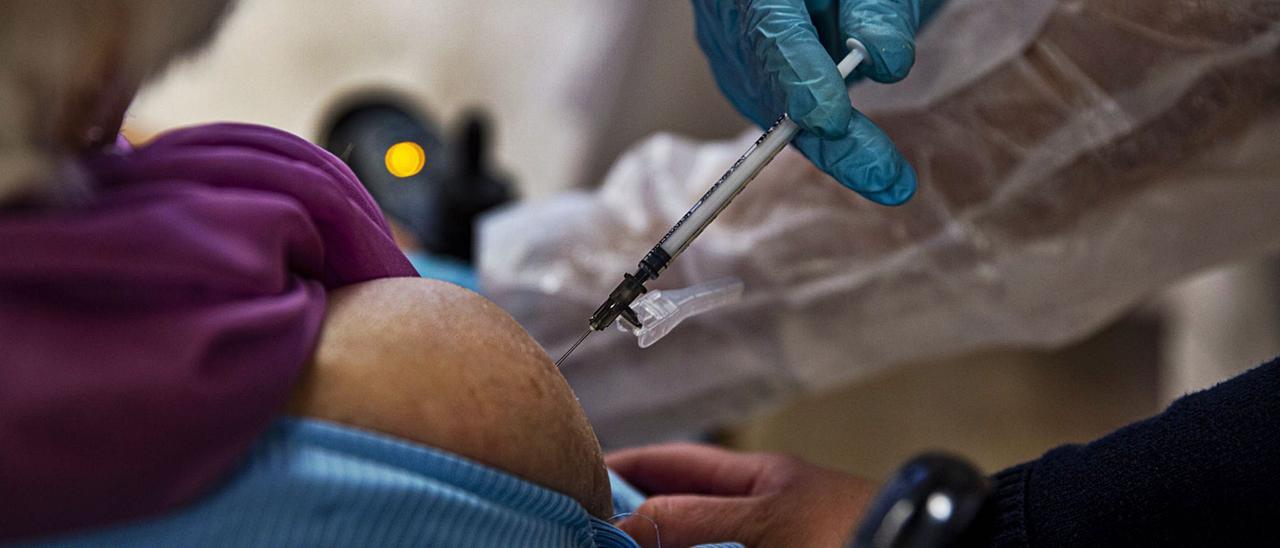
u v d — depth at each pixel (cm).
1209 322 158
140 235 42
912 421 204
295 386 46
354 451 44
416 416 47
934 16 88
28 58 41
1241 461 59
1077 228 97
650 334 67
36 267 41
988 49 90
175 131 52
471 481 47
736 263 110
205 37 49
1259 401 61
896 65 69
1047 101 91
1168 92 87
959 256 102
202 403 41
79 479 39
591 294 116
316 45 219
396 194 149
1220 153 90
